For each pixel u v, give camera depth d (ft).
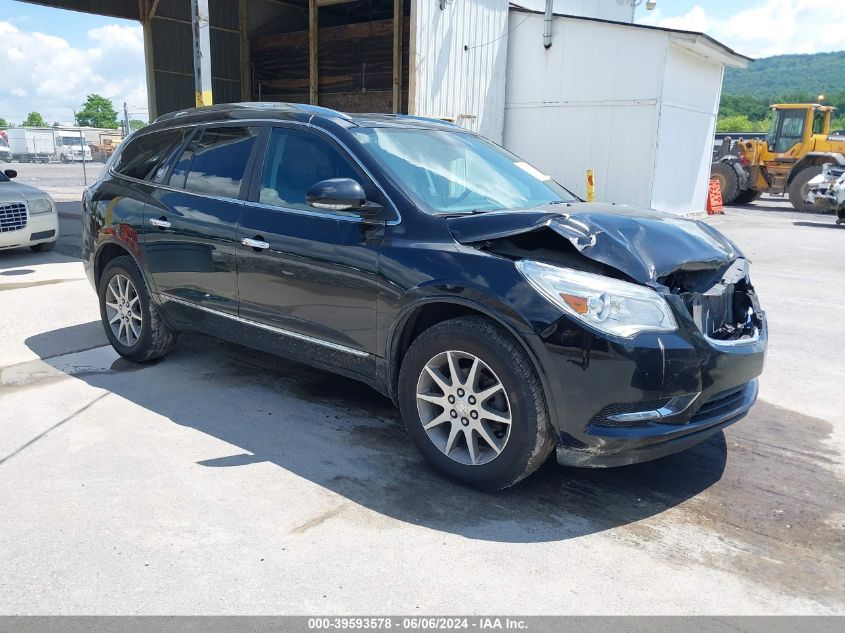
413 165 12.59
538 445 10.13
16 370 16.39
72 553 9.07
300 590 8.41
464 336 10.44
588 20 50.55
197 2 33.42
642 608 8.22
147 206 15.66
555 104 53.36
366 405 14.56
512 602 8.28
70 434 12.81
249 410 14.14
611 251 10.18
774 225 53.72
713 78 56.95
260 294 13.41
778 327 21.63
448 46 46.93
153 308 16.11
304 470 11.55
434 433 11.28
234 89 65.82
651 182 50.62
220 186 14.38
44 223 32.78
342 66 57.93
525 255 10.36
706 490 11.24
